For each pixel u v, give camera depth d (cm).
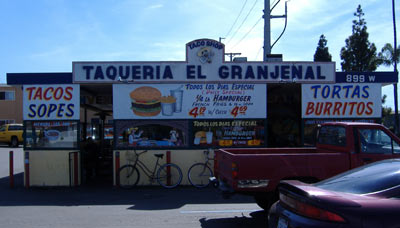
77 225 678
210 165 1136
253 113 1159
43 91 1131
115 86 1138
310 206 391
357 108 1185
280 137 1570
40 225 680
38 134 1133
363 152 701
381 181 420
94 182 1217
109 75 1136
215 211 795
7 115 3762
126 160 1132
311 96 1177
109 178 1309
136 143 1138
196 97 1151
